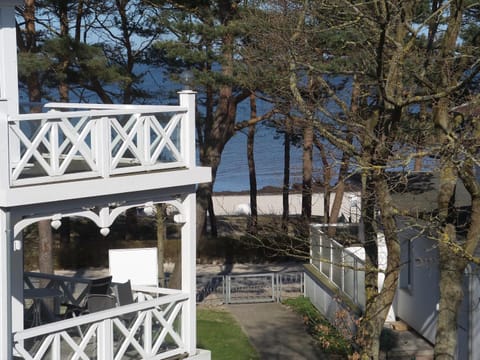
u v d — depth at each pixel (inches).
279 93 868.6
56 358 415.5
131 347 460.8
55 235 1417.3
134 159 456.8
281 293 1017.5
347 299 800.9
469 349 650.8
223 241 1264.8
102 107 501.0
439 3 677.9
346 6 597.0
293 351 771.4
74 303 537.6
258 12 838.5
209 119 1267.2
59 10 1147.3
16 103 469.7
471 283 646.5
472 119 546.0
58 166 408.8
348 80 977.5
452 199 584.1
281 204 1897.1
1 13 461.1
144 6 1205.1
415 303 760.3
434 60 629.0
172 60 1163.9
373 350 605.9
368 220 647.1
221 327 858.8
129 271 807.7
